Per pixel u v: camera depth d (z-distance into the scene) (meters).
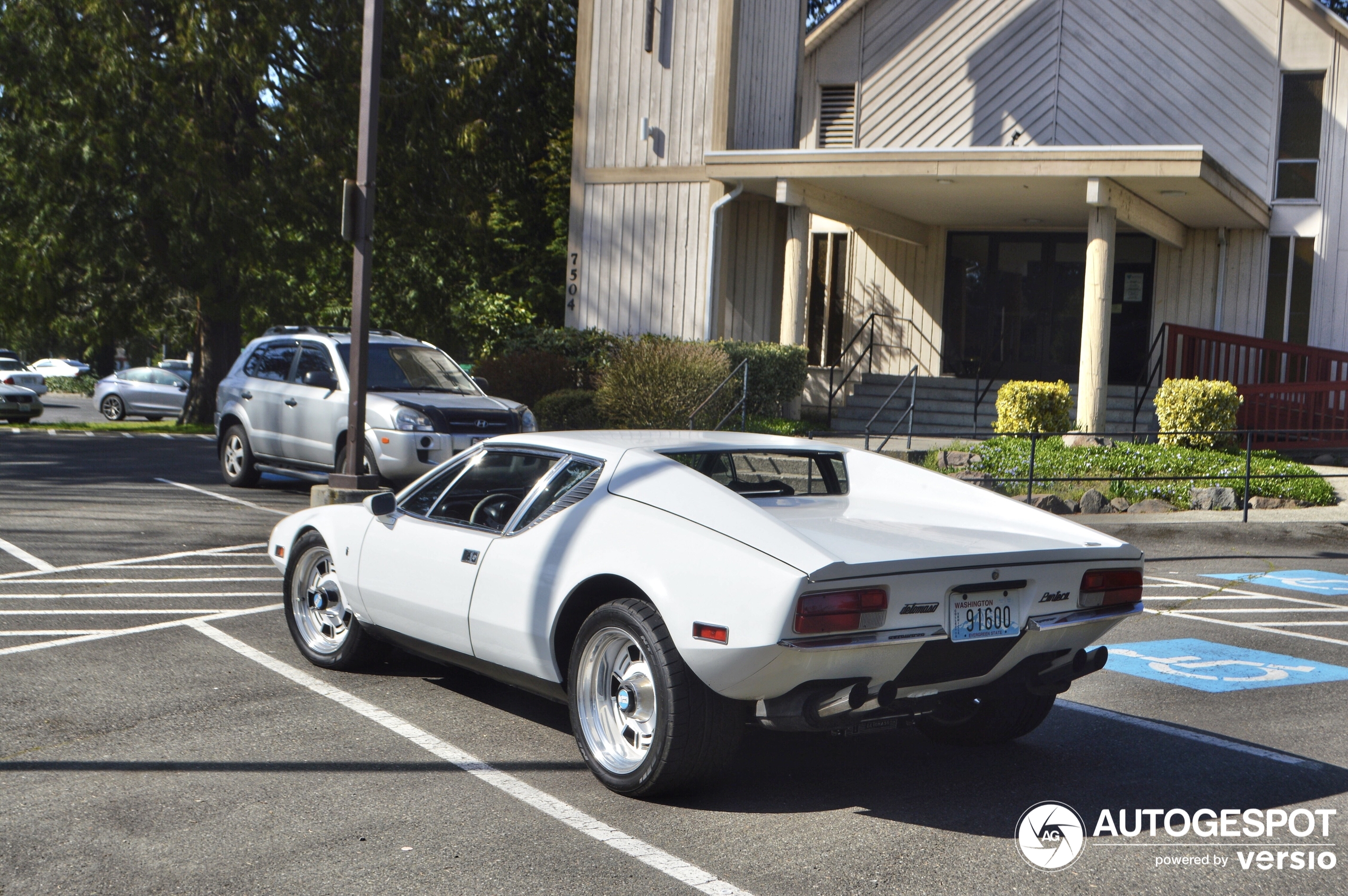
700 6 20.59
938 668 4.62
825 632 4.24
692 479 4.86
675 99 20.83
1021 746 5.65
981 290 22.92
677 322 20.98
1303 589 10.52
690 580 4.47
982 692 4.99
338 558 6.41
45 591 8.66
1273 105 21.11
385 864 4.00
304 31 24.83
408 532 5.96
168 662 6.72
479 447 5.94
